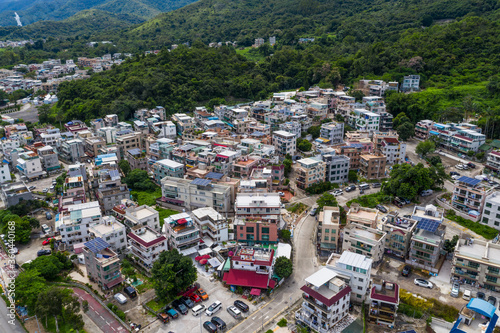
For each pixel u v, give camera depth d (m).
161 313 91.81
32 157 175.38
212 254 115.94
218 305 94.38
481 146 184.75
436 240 104.69
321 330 86.12
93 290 100.75
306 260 115.69
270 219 121.44
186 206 143.38
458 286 99.88
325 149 169.88
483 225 126.00
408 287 101.06
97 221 121.06
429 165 177.25
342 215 128.12
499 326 85.44
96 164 167.00
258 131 199.75
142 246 107.38
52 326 91.44
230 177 153.75
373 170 166.00
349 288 89.62
